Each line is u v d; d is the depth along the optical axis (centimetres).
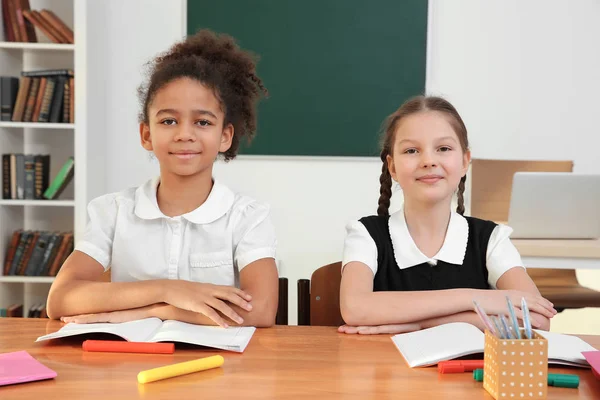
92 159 349
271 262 153
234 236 156
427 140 155
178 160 146
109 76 377
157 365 105
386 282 161
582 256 221
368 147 383
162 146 146
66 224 371
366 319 134
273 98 381
